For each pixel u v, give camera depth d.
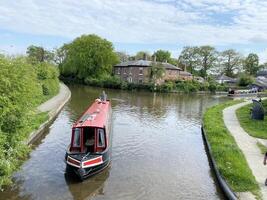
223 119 34.12
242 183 15.35
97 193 15.77
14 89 15.49
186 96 70.81
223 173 16.69
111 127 25.19
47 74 44.69
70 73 97.19
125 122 33.19
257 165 18.38
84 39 90.25
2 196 14.94
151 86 76.25
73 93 60.56
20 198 14.84
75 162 16.56
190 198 15.61
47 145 23.20
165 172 18.94
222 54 125.00
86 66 88.19
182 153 22.89
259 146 22.58
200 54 116.88
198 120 36.97
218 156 19.56
